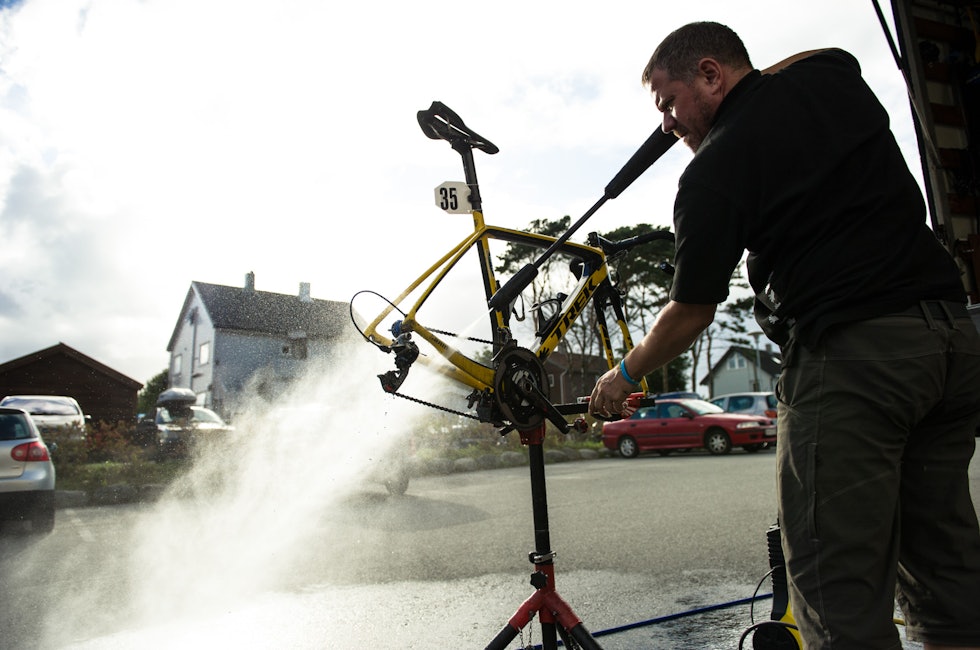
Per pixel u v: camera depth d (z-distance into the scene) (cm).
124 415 2656
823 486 125
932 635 140
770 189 129
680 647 253
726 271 130
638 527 534
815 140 129
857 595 122
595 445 1764
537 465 164
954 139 306
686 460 1309
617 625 288
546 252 164
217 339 3288
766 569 377
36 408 1489
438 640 281
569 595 343
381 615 321
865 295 123
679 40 149
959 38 319
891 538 128
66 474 1057
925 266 129
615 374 151
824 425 125
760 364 4534
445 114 228
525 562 426
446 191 221
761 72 151
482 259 216
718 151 132
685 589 343
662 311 140
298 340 2962
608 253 224
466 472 1220
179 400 1545
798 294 129
